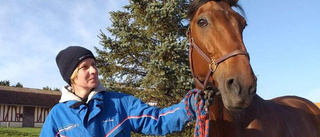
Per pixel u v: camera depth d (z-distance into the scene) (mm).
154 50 6828
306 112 3463
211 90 2043
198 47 2344
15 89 33969
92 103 2000
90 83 2006
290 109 3229
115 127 1975
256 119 2418
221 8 2295
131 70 7652
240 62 1989
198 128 1984
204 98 2014
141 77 7723
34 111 31828
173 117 2020
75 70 2004
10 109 30000
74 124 1938
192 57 2482
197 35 2336
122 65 7566
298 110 3340
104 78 7438
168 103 7105
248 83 1878
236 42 2098
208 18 2242
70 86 2123
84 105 1967
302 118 3197
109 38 6984
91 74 2008
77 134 1914
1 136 15250
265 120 2494
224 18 2213
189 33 2617
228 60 2045
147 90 7035
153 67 6211
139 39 7078
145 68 7105
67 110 1997
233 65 1993
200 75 2379
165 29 6910
